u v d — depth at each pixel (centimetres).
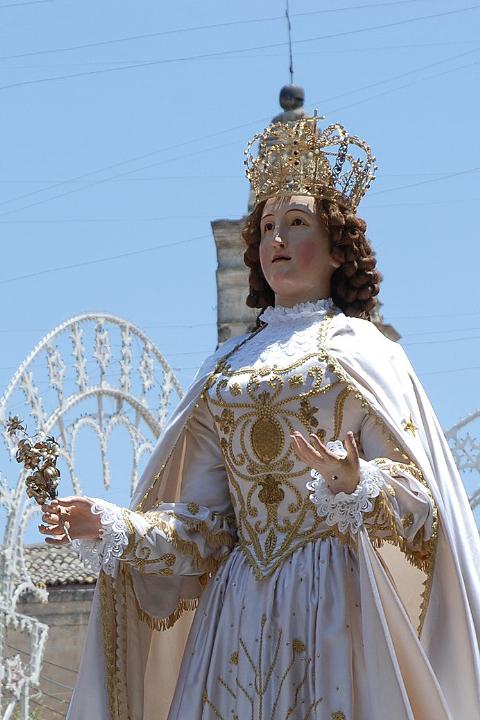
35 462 1251
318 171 1358
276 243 1342
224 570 1294
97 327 3441
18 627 3256
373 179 1385
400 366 1298
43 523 1241
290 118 3488
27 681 3244
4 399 3136
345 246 1358
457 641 1190
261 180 1373
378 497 1171
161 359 3638
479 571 1223
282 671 1217
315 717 1197
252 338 1359
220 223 3784
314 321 1330
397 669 1134
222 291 3794
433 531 1202
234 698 1244
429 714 1148
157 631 1334
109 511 1257
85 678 1269
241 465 1298
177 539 1280
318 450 1159
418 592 1246
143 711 1305
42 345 3250
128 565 1298
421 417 1282
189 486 1336
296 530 1269
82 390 3372
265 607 1244
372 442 1254
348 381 1264
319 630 1213
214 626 1277
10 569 3228
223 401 1306
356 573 1238
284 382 1280
